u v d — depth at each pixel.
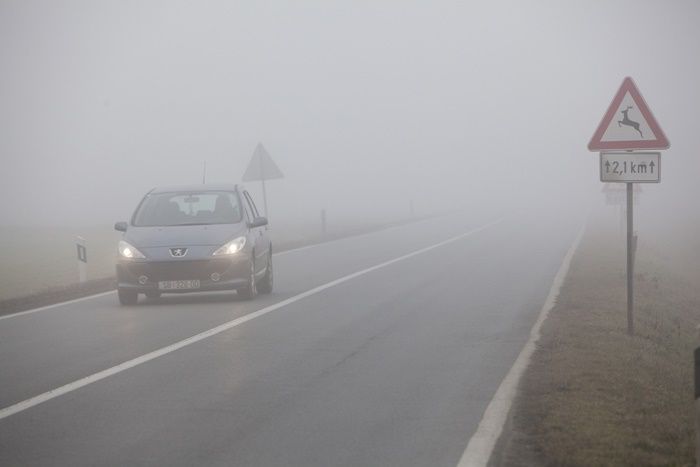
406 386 11.98
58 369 13.30
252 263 21.34
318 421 10.15
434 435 9.51
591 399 10.84
